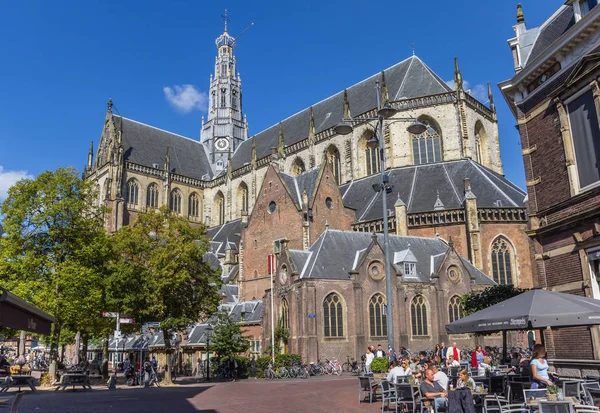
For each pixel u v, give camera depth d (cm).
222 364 5731
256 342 6838
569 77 2700
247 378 5384
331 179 7438
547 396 1619
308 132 10500
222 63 14425
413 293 5816
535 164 3039
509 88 3216
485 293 4988
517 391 2095
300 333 5322
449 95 8431
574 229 2719
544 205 2952
